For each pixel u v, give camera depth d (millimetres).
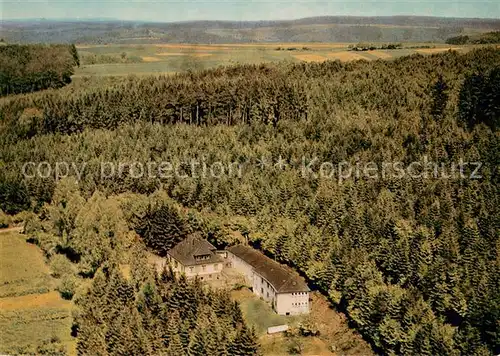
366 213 115875
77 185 140375
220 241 128125
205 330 88562
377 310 95000
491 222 108125
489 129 144000
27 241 133375
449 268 98250
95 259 113375
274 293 106375
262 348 96250
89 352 85438
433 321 90562
